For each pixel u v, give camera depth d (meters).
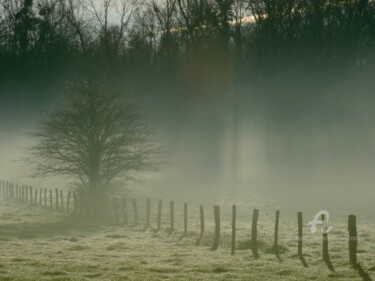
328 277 23.89
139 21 114.69
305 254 30.03
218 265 27.09
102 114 54.88
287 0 101.06
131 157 56.00
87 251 32.66
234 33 105.94
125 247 34.22
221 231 40.81
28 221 52.06
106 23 115.50
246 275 24.58
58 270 25.73
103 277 24.16
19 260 29.12
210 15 102.50
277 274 24.86
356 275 24.25
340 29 102.19
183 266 26.98
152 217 53.53
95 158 55.25
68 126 54.53
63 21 127.25
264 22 103.69
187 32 106.88
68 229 45.91
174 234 40.44
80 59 122.38
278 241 35.12
